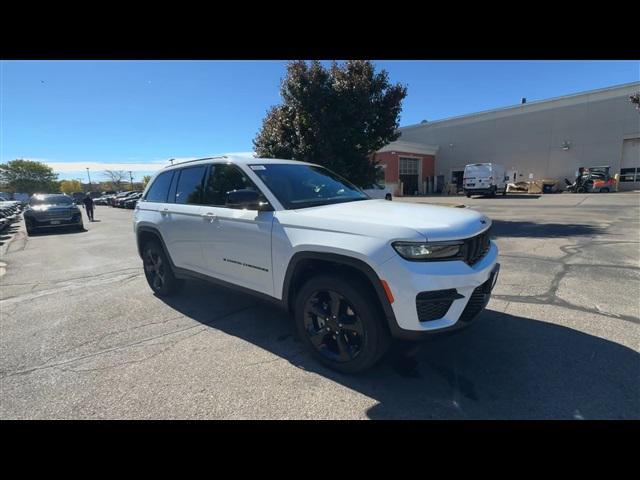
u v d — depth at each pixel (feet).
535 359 9.68
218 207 12.28
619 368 9.16
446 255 8.07
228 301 15.25
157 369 9.78
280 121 37.86
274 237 10.07
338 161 35.68
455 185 111.14
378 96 37.50
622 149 90.33
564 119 97.60
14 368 10.07
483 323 12.01
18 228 59.67
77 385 9.12
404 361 9.75
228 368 9.72
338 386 8.73
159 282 16.11
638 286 15.40
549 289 15.26
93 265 24.57
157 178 16.24
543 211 48.01
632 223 33.83
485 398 8.12
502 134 108.68
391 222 8.45
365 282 8.60
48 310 15.01
